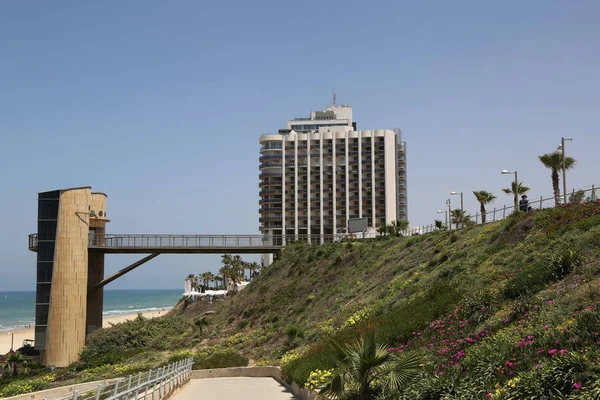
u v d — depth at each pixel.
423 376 14.17
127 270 72.94
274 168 157.88
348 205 153.75
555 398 9.80
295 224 154.12
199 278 146.25
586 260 18.77
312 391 20.83
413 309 25.94
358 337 25.72
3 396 40.72
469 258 31.27
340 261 58.88
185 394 27.88
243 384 32.66
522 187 50.81
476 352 14.12
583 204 27.59
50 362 65.12
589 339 11.76
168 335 64.69
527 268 21.11
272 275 71.12
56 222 67.81
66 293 66.81
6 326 177.25
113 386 18.70
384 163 154.50
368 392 15.38
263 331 52.31
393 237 62.09
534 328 14.38
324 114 190.38
